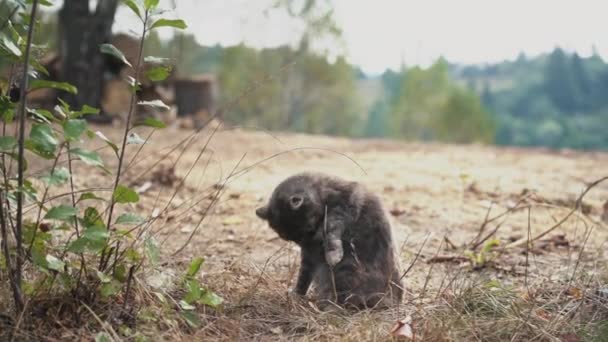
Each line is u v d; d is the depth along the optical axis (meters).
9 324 4.11
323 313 4.77
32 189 4.08
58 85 4.08
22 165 3.90
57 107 4.22
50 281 4.30
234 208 8.37
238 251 6.54
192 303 4.75
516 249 6.89
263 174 11.13
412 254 6.69
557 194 10.23
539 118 73.56
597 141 61.50
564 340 4.43
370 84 85.69
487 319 4.70
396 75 77.88
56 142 3.93
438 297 5.11
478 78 112.81
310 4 39.00
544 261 6.44
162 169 9.42
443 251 6.87
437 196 9.84
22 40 4.10
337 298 5.11
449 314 4.66
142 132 15.89
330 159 13.65
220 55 38.50
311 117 41.09
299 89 40.59
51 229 5.05
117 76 20.12
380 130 61.03
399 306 5.02
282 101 40.25
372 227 5.21
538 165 14.34
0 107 4.07
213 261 6.05
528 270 6.14
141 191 8.55
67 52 18.69
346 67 41.62
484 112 52.12
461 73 117.81
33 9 3.77
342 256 5.05
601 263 6.27
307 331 4.57
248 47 38.06
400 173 11.98
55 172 3.97
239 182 10.16
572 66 87.44
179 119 20.38
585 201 9.48
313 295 5.44
